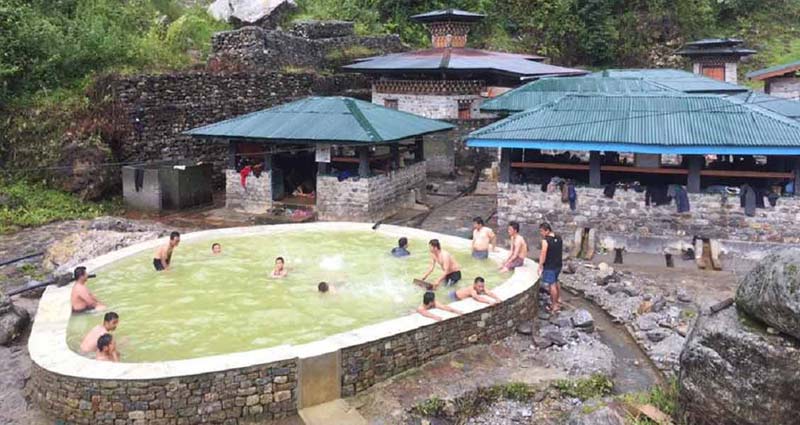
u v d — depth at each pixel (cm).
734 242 1598
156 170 2112
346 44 3416
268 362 935
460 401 999
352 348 998
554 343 1184
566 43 4400
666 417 901
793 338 780
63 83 2366
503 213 1781
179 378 899
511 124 1728
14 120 2209
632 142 1568
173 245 1439
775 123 1569
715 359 834
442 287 1325
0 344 1177
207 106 2483
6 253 1688
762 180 1762
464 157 2845
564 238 1734
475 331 1160
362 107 2131
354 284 1355
